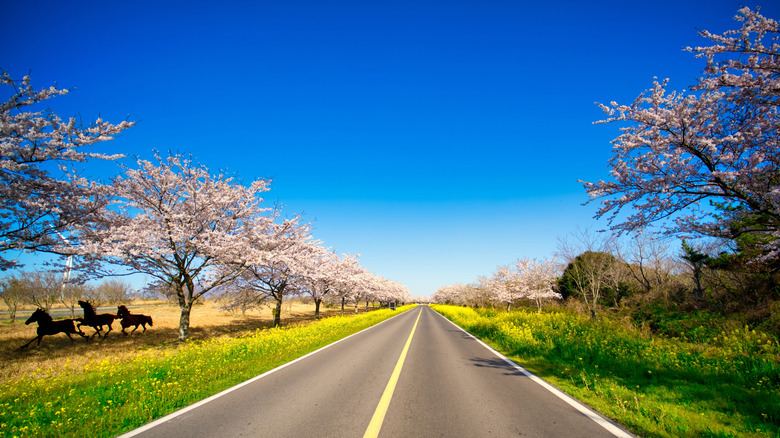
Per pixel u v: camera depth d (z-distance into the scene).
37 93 7.81
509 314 20.55
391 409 4.86
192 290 15.46
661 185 6.55
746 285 13.59
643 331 13.20
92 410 4.79
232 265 17.09
